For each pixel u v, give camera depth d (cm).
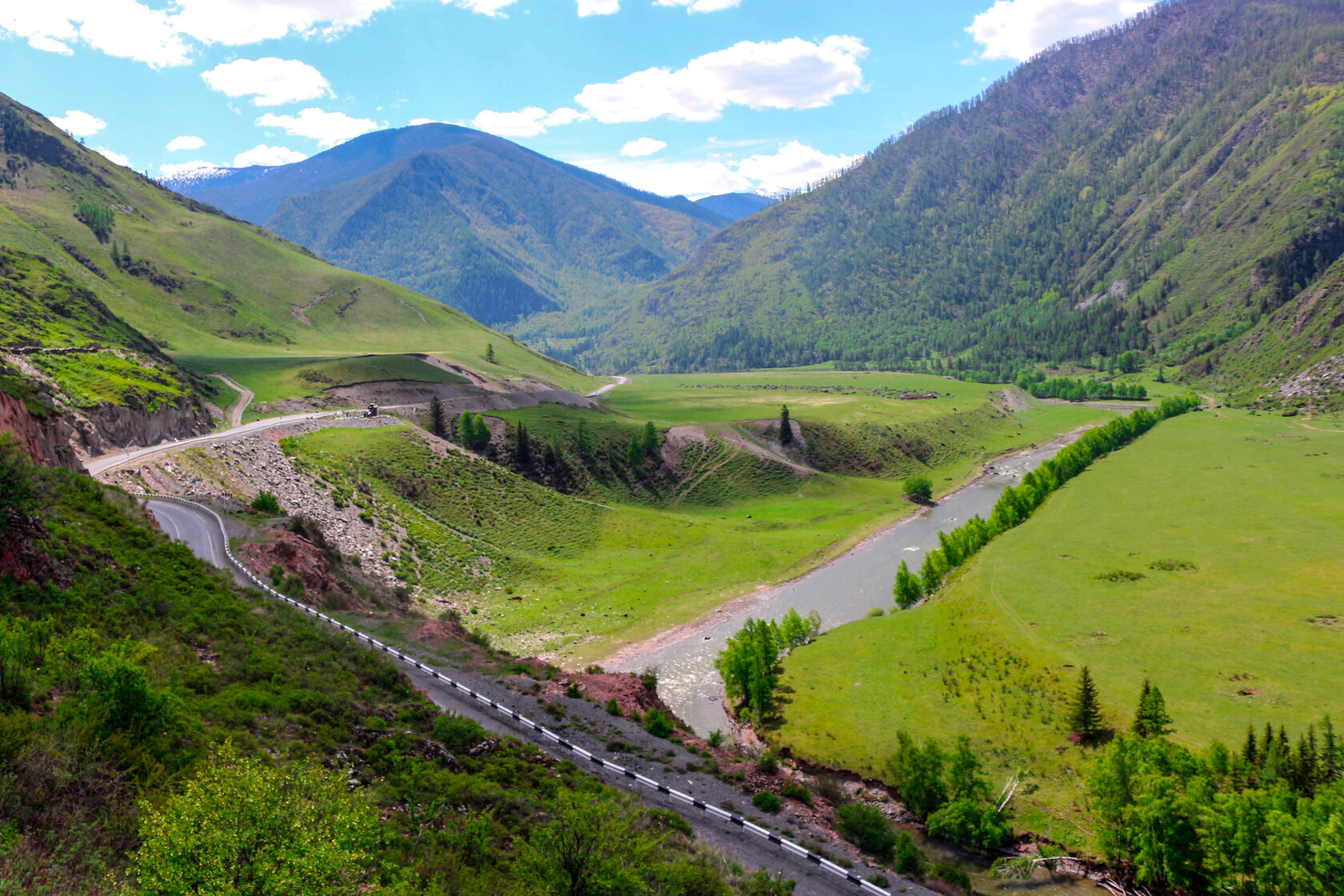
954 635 8181
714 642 8919
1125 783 4547
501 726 4306
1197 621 8188
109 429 9062
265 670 3444
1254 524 11600
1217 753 4722
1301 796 4400
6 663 2383
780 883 2942
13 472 3412
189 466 8850
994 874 4553
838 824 4312
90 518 4488
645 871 2338
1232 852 4041
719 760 4816
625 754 4441
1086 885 4491
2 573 3133
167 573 4231
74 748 2038
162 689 2594
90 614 3275
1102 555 10600
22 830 1738
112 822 1847
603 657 8300
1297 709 6247
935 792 5144
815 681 7462
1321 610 8356
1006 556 10694
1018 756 5872
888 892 3481
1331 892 3622
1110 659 7288
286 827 1575
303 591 5881
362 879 1984
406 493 11544
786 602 10338
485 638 6431
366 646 4838
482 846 2391
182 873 1472
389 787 2703
